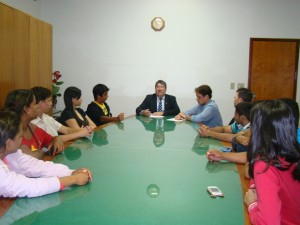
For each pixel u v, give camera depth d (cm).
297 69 494
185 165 172
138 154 196
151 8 499
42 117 245
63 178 133
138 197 124
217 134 251
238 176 154
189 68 505
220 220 106
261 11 487
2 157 124
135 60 511
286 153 102
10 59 300
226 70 501
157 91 425
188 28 498
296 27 486
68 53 515
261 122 105
